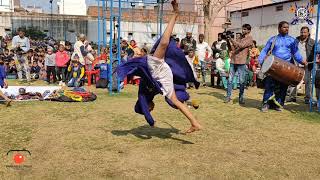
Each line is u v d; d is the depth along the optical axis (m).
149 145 4.99
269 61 7.12
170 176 3.93
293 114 7.36
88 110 7.36
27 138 5.25
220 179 3.89
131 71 4.89
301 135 5.72
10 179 3.80
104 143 5.06
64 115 6.85
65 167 4.15
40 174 3.94
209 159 4.48
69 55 12.88
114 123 6.25
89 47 12.56
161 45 4.75
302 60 7.55
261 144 5.18
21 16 28.98
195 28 29.64
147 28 29.27
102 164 4.25
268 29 28.34
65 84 12.23
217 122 6.50
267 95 7.52
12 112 7.07
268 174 4.05
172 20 4.80
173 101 4.85
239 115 7.15
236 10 31.53
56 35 29.47
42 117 6.64
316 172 4.15
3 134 5.45
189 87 11.47
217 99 9.20
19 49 13.06
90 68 12.25
